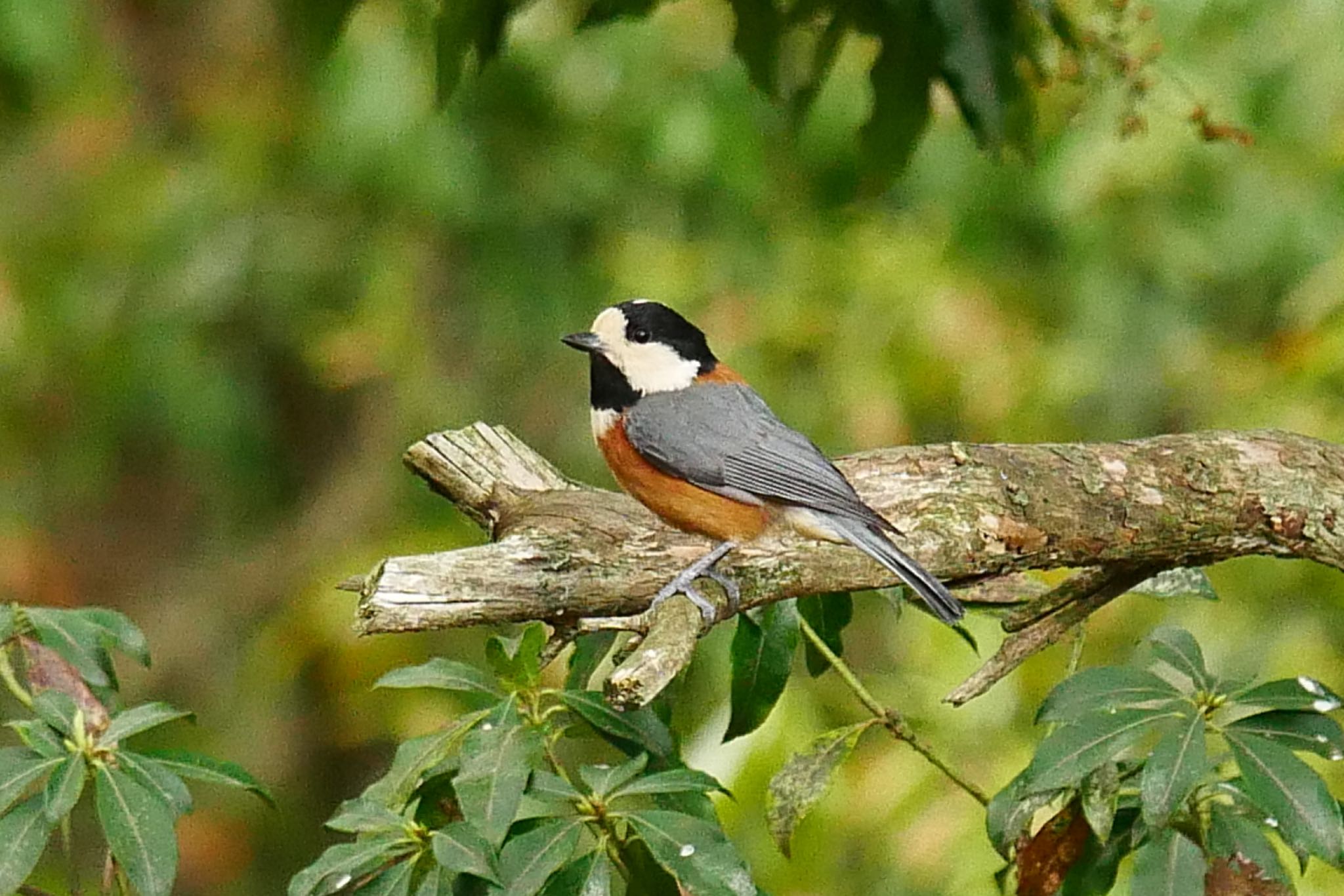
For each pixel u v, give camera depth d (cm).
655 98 1285
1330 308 1131
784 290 1252
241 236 1365
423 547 1330
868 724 703
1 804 552
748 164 1270
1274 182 1228
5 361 1338
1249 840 600
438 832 543
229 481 1472
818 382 1231
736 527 795
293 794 1421
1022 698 1012
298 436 1545
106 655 650
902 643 1188
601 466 1380
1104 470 725
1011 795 632
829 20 736
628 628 676
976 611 839
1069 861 653
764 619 720
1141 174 1188
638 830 552
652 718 632
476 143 1313
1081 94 1002
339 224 1374
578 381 1400
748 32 716
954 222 1264
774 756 972
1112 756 580
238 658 1449
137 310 1369
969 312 1214
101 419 1413
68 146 1410
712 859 545
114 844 556
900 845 998
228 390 1391
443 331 1418
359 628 626
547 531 693
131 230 1371
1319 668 1045
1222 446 736
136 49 1476
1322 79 1174
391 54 1272
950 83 658
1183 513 718
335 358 1355
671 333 834
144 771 577
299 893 539
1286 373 1134
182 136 1480
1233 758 611
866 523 709
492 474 755
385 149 1273
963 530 707
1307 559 758
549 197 1332
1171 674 662
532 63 1285
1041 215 1259
